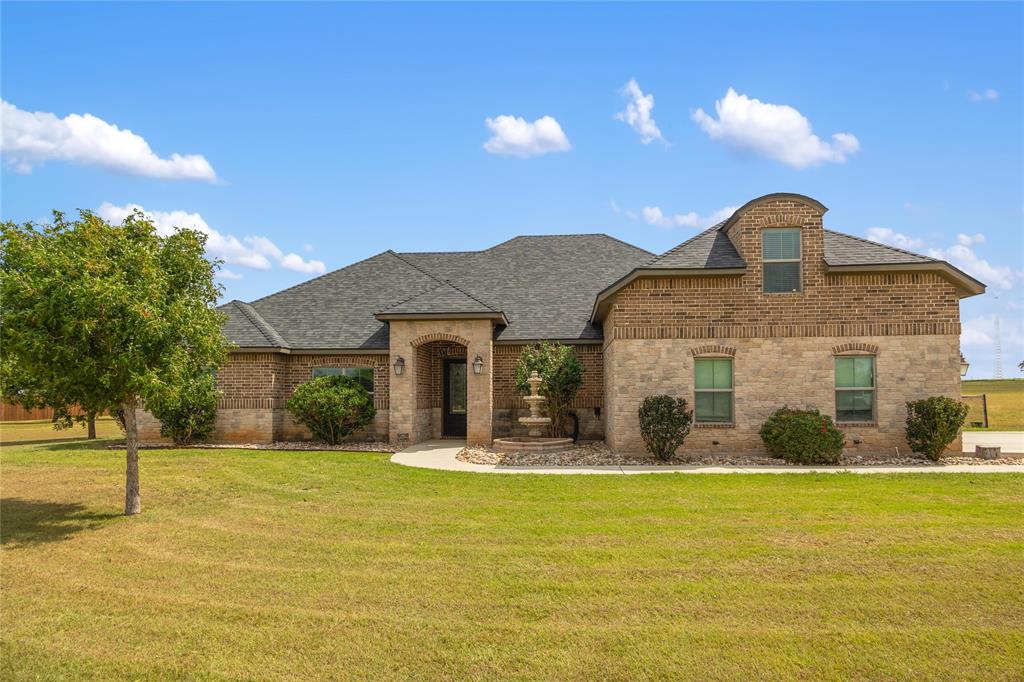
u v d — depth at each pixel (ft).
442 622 20.59
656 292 57.41
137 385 32.83
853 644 18.80
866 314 55.93
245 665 18.03
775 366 56.34
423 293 69.87
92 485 43.21
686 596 22.53
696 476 46.39
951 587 22.99
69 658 18.53
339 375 70.85
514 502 37.81
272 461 52.75
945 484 42.32
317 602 22.38
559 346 68.28
